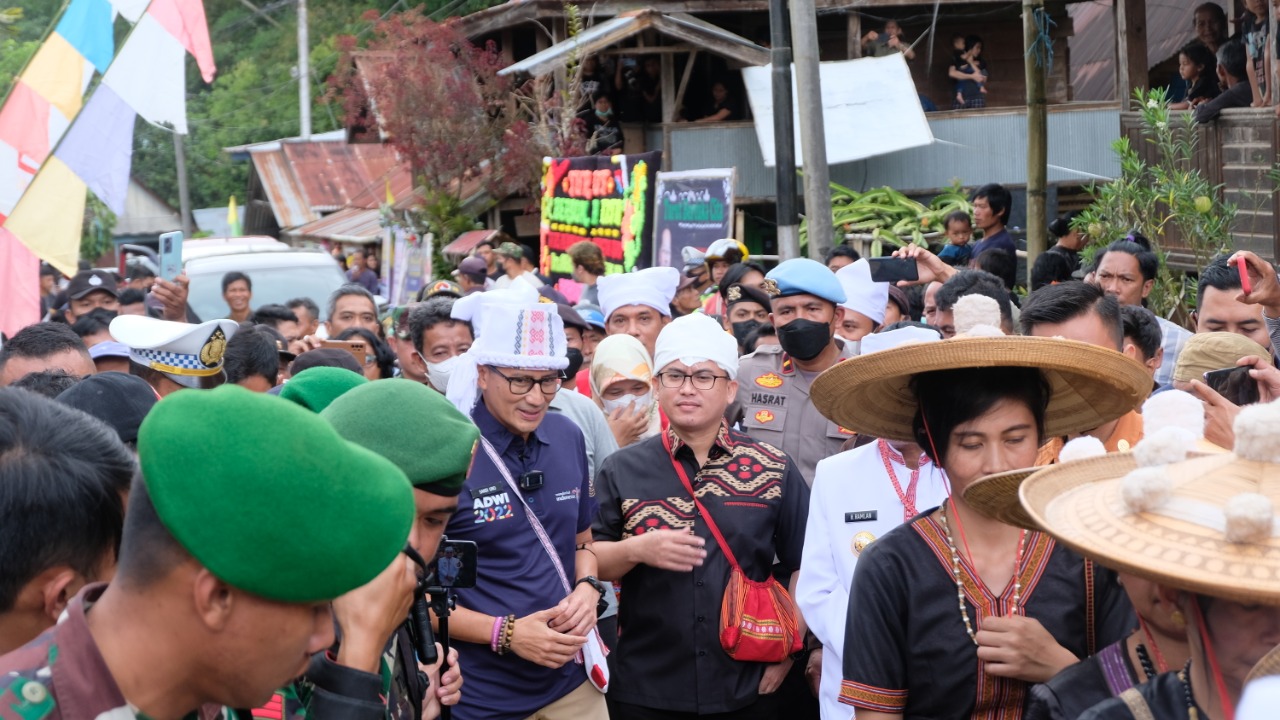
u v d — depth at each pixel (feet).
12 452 7.07
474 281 31.83
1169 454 6.32
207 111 130.52
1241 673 5.90
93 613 5.76
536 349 12.79
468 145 51.75
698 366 13.98
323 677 7.32
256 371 15.88
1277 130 26.35
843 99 45.50
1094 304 12.00
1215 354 14.05
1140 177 27.30
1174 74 46.06
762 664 13.92
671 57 47.52
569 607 12.86
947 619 8.93
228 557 5.31
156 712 5.67
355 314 26.78
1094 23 58.44
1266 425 5.89
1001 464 8.71
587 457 15.37
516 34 57.21
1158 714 6.24
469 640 12.74
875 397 9.58
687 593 13.79
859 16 49.62
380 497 5.60
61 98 28.76
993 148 46.70
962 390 8.70
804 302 16.20
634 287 20.15
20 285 27.20
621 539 14.30
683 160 47.44
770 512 14.07
